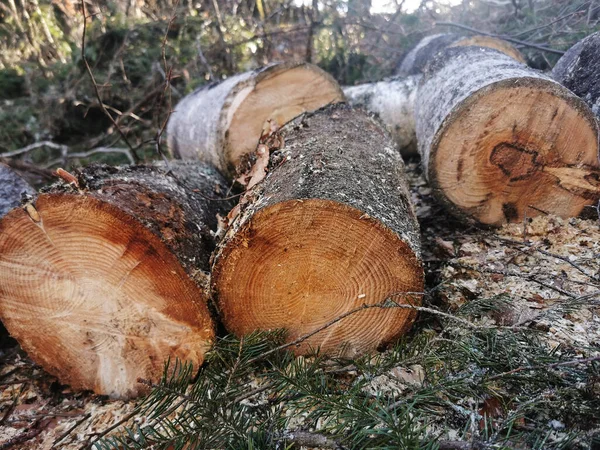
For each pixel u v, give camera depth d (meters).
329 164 1.66
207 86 3.44
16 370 1.88
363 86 3.69
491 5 4.88
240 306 1.56
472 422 1.10
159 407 1.25
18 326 1.66
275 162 1.84
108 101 4.88
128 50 5.06
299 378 1.28
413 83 3.37
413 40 5.27
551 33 3.80
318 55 5.43
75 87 4.72
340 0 5.39
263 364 1.59
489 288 1.86
